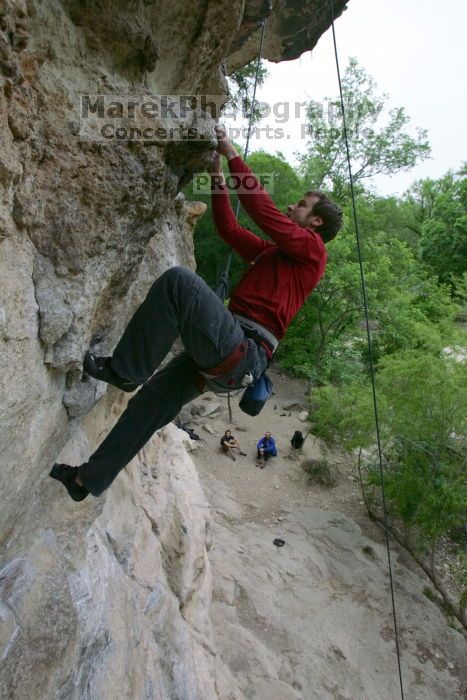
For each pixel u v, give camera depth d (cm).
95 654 323
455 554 1187
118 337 317
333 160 2075
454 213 3020
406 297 1789
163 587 502
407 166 2094
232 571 951
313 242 229
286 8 502
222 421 1554
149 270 373
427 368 1113
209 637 640
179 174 248
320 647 848
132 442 224
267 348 222
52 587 281
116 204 204
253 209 227
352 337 1914
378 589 1018
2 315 171
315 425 1417
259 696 705
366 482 1317
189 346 202
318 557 1063
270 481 1309
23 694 239
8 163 151
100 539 410
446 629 952
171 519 637
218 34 231
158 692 404
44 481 270
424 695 819
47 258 191
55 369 217
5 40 138
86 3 174
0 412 183
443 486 1020
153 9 203
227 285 267
